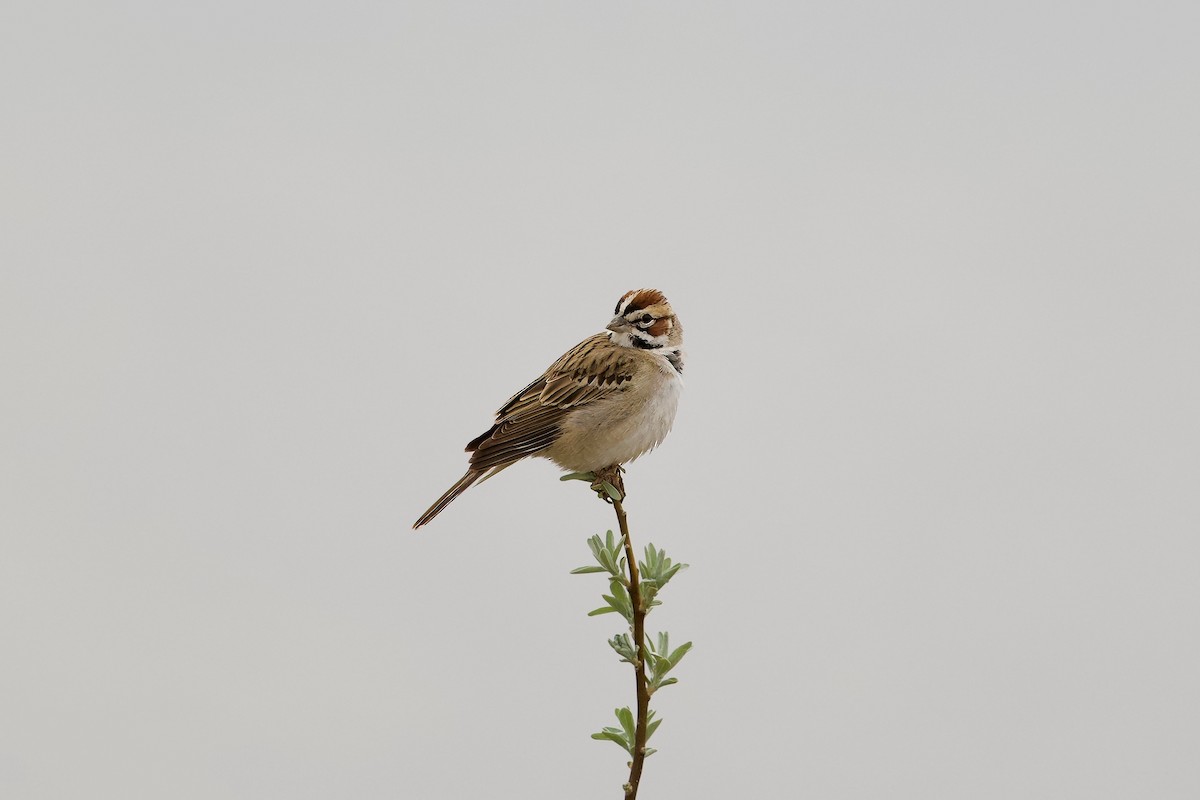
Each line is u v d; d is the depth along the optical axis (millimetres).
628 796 6910
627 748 7047
